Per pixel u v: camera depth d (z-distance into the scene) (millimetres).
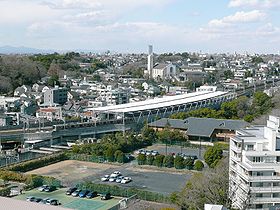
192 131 109062
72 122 118938
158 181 73625
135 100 169250
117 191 65688
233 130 108062
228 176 61000
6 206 29062
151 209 56844
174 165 83312
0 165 79750
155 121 118000
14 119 120562
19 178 71875
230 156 61031
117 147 91750
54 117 127562
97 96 169750
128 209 58094
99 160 88500
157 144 106125
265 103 135500
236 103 134750
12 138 98812
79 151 92062
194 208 52625
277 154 54750
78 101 159875
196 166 80688
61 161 89000
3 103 146000
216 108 155125
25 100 151500
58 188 69750
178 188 68750
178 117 122750
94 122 115812
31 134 100812
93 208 59969
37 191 68062
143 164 86000
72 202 62531
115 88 187875
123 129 116875
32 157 88625
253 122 111188
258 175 53406
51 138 102250
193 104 146875
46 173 78812
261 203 53344
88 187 67938
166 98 154750
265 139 57500
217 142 102688
